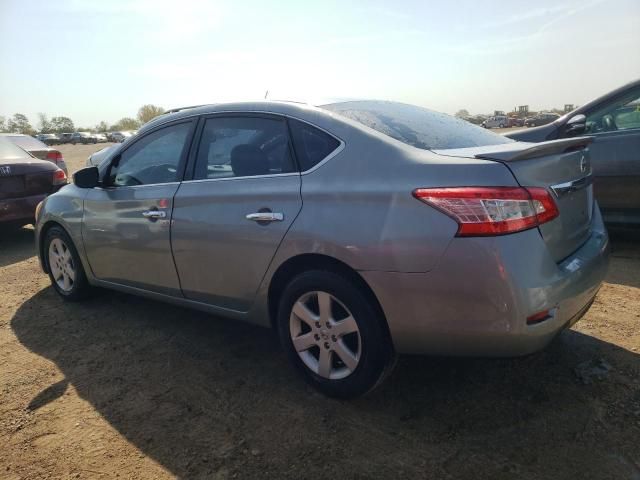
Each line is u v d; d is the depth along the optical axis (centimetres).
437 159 243
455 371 303
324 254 260
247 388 298
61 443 256
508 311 221
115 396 296
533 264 224
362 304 254
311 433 254
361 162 259
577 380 285
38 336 384
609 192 513
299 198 271
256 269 292
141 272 368
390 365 264
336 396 277
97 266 406
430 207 231
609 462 222
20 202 639
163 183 347
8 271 562
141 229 355
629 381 280
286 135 292
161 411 279
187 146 340
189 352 347
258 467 232
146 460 240
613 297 397
